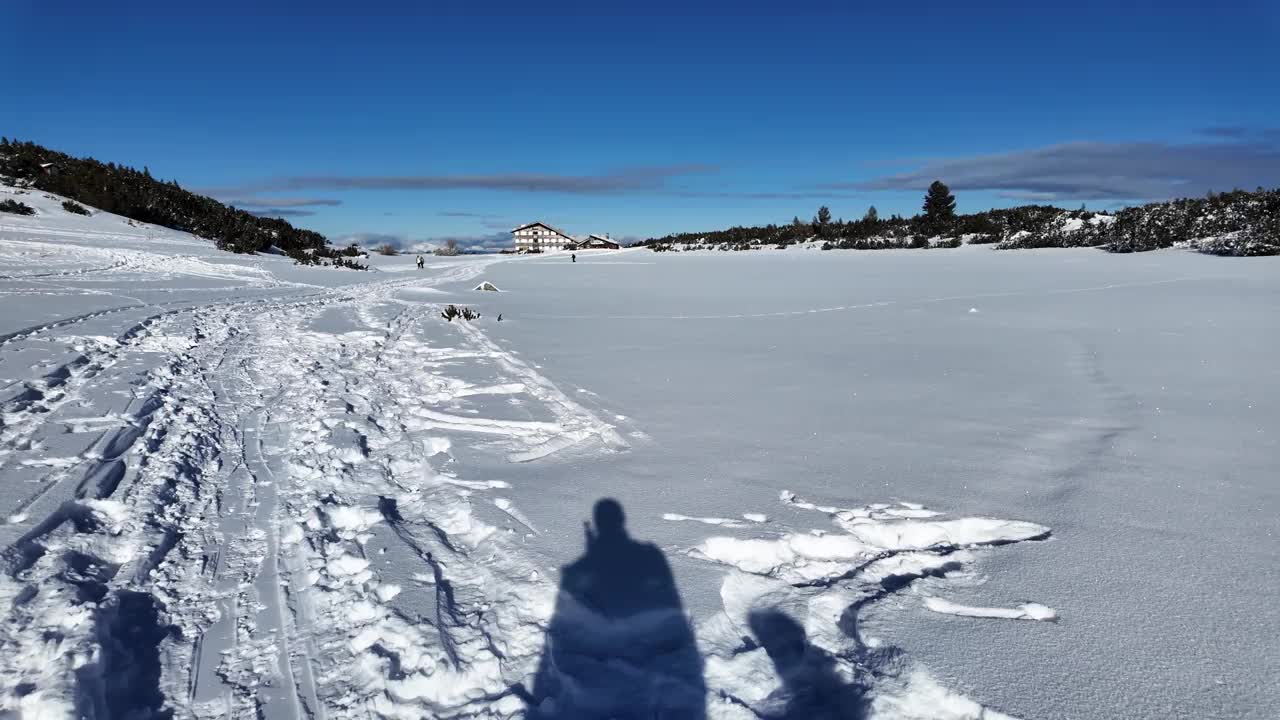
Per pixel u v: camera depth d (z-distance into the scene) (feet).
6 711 6.66
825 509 12.00
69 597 8.56
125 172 130.52
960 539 11.23
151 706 7.20
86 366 21.94
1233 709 6.78
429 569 10.02
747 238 223.71
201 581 9.68
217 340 30.27
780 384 22.86
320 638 8.50
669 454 15.37
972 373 24.13
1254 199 112.37
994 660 7.71
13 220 86.58
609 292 67.21
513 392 21.97
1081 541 10.61
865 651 8.03
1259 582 9.16
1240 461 13.96
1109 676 7.35
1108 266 82.28
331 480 13.74
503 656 8.04
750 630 8.63
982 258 112.16
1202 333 31.19
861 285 68.13
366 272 98.32
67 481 12.16
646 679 7.65
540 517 11.78
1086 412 18.39
